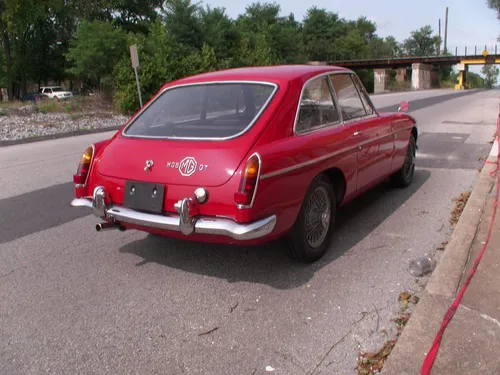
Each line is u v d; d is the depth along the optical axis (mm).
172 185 3893
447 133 12867
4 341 3379
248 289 4051
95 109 23078
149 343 3324
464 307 3447
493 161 8062
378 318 3523
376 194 6781
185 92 4684
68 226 5793
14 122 17859
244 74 4621
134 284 4207
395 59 77312
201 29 33719
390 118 5957
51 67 49469
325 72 4832
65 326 3555
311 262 4520
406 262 4473
